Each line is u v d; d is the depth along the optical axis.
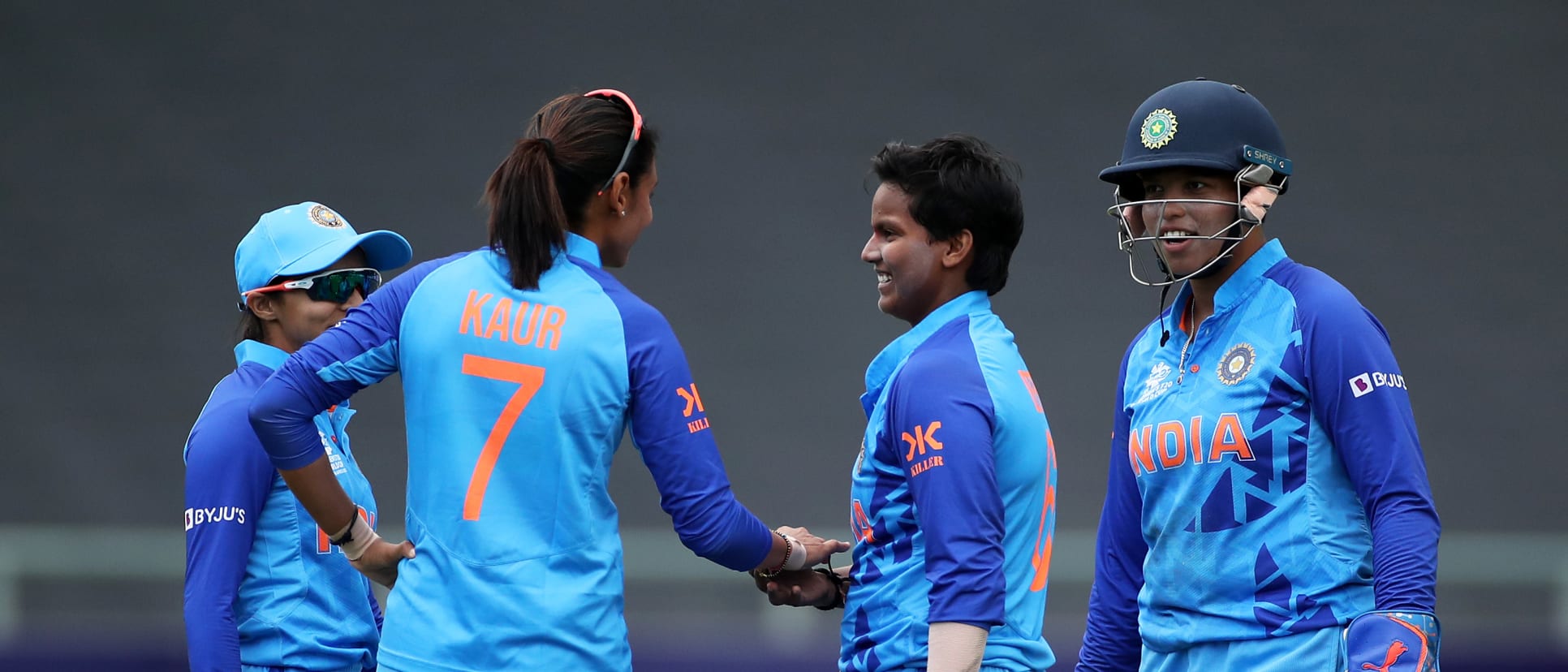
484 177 32.06
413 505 7.46
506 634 7.11
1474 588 26.50
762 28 32.16
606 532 7.45
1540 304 31.06
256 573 8.75
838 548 8.52
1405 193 31.64
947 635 6.96
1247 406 7.62
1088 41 31.97
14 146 31.84
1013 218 7.81
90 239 31.50
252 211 31.81
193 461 8.63
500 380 7.25
